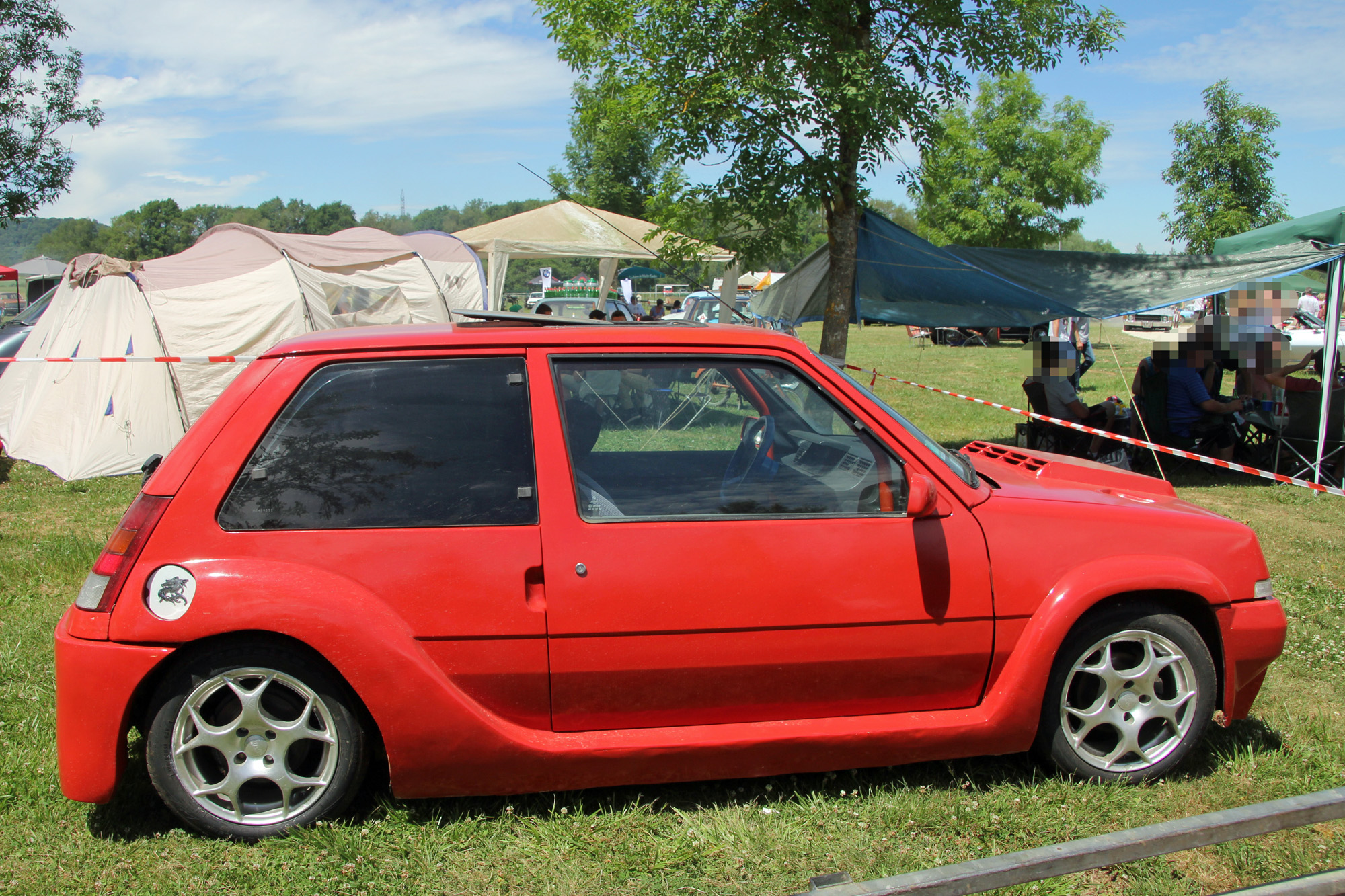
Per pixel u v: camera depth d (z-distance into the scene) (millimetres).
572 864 2711
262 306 9891
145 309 9391
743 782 3174
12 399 10578
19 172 22250
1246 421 8992
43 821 2889
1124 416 9312
